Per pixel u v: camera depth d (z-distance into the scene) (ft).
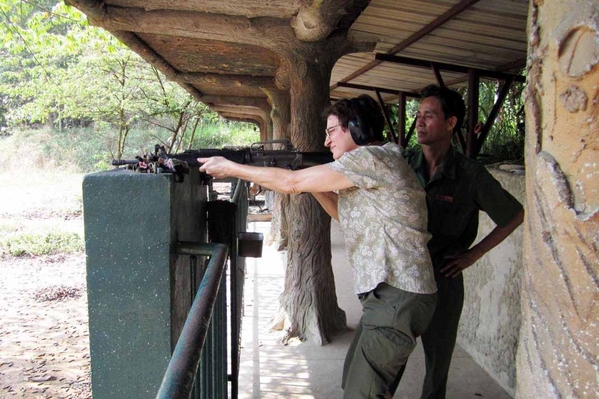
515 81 19.19
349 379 7.10
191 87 30.86
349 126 7.28
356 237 6.98
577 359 2.86
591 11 2.70
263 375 12.00
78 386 16.15
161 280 5.26
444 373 9.16
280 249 25.12
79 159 79.46
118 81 53.01
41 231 38.88
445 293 8.87
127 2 12.96
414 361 12.43
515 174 11.14
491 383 11.28
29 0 37.35
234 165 6.77
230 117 55.26
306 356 13.05
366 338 6.90
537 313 3.19
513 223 8.71
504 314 10.98
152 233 5.24
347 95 33.27
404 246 6.71
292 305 14.20
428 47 16.60
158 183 5.19
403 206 6.68
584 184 2.81
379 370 6.93
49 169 77.30
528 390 3.29
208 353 5.31
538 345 3.17
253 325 15.12
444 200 8.71
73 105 52.19
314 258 14.05
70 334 20.72
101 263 5.30
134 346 5.37
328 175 6.63
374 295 6.83
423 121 8.68
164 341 5.33
